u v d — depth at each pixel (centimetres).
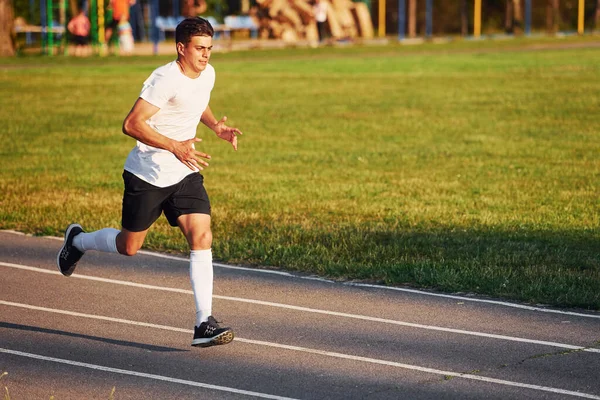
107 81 5856
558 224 2111
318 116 4262
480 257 1784
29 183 2692
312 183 2689
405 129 3834
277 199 2442
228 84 5697
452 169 2911
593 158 3073
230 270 1738
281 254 1825
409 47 9238
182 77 1242
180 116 1268
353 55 8206
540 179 2712
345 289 1602
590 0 12075
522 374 1180
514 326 1385
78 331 1370
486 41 10062
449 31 12344
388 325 1395
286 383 1153
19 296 1565
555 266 1706
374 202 2392
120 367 1215
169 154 1287
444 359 1239
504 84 5497
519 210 2277
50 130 3866
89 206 2348
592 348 1283
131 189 1298
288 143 3509
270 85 5641
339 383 1151
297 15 10206
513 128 3806
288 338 1334
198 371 1198
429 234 2006
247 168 2973
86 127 3953
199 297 1264
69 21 8375
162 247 1928
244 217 2200
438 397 1102
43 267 1775
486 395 1107
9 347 1295
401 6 10256
